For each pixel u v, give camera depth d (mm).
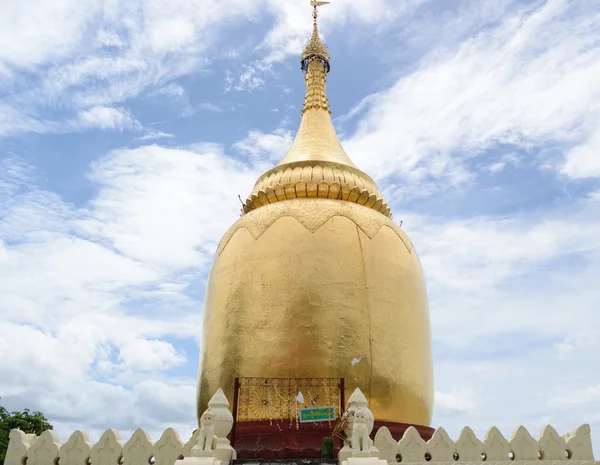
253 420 18141
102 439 17375
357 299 19969
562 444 17266
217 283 21734
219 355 20219
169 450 16938
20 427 29812
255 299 20234
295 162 24250
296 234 20984
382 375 19250
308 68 28969
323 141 25906
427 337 21703
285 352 19094
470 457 16828
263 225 21672
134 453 17078
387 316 20250
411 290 21516
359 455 14055
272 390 18484
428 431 19703
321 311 19516
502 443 17094
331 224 21266
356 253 20828
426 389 20672
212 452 14430
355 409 15375
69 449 17359
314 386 18422
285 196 23328
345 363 18906
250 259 21078
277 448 17250
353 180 23656
